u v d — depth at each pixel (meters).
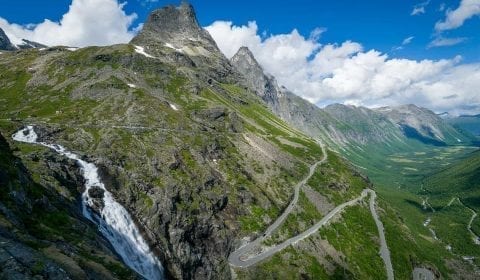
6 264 52.78
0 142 102.31
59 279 55.50
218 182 188.38
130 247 130.62
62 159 140.88
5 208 75.81
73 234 93.25
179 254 144.12
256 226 180.25
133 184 152.75
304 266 168.75
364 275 186.25
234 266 156.12
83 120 196.88
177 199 159.62
